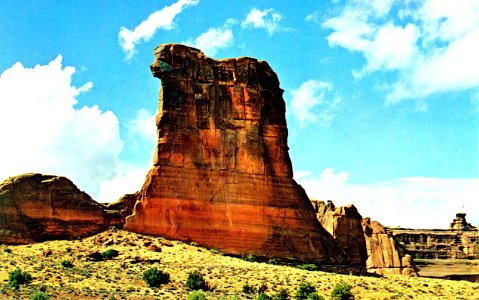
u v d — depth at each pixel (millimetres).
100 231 97750
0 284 76250
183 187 99188
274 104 108438
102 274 82625
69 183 98562
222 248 98250
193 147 101250
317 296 78125
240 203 100875
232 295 77562
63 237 96125
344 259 109250
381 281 92688
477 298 87875
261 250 99875
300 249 102688
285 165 106188
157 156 99688
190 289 79750
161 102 102062
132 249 92250
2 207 94000
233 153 102812
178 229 97562
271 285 83250
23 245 93188
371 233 178000
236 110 104875
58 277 80062
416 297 85188
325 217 129625
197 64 104938
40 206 96000
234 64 106875
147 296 74750
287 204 104125
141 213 97438
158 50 104188
